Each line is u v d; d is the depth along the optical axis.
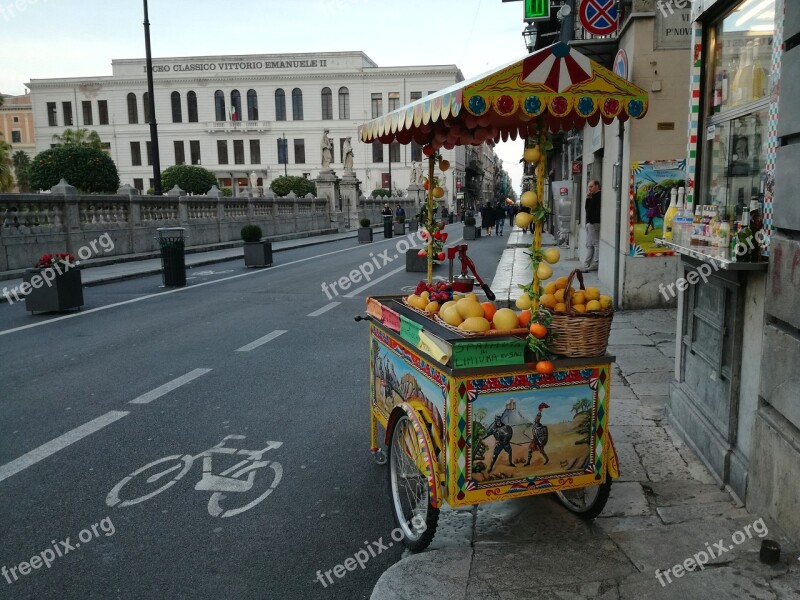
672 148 9.70
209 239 25.80
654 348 7.65
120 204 20.27
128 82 81.12
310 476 4.49
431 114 3.41
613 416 5.35
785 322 3.26
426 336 3.35
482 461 3.22
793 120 3.16
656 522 3.62
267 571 3.35
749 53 4.13
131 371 7.30
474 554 3.33
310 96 80.56
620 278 10.30
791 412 3.17
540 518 3.75
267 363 7.62
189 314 11.05
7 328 9.92
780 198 3.27
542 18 18.20
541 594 2.94
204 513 3.97
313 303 12.14
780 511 3.30
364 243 30.11
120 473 4.54
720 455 4.04
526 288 3.37
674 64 9.53
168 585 3.23
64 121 82.88
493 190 143.38
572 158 21.12
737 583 2.96
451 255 4.79
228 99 81.38
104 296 13.32
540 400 3.26
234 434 5.30
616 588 2.97
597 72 3.18
